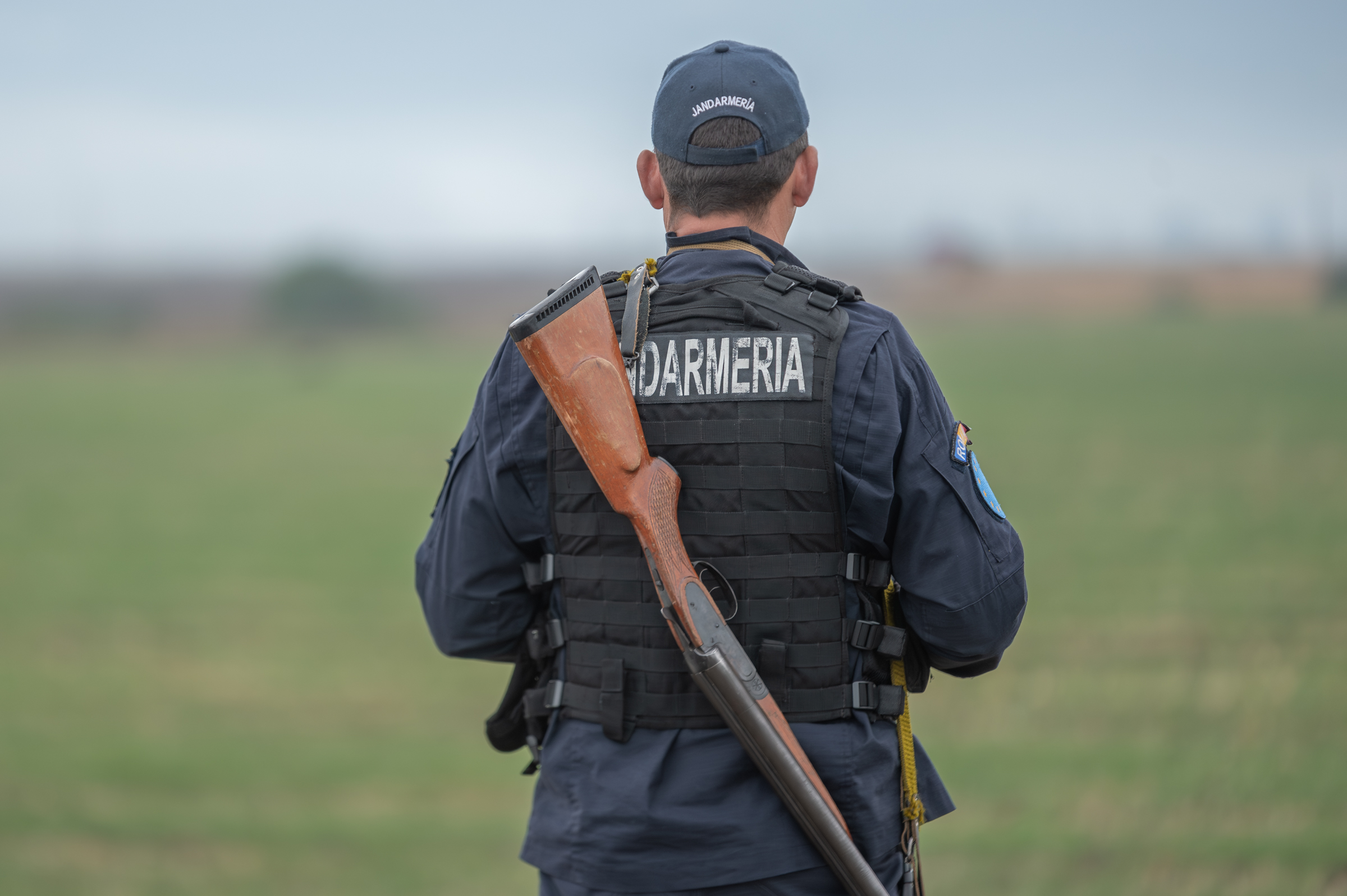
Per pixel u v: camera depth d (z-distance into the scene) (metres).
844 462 6.27
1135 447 73.50
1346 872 14.15
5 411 142.00
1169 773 18.08
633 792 6.26
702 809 6.23
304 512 61.66
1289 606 30.52
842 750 6.34
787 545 6.31
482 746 22.47
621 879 6.25
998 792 17.56
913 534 6.32
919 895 6.84
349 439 105.75
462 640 7.12
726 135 6.61
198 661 30.02
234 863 16.08
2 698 26.14
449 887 15.32
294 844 16.80
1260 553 38.78
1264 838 15.27
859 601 6.44
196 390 182.62
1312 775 17.62
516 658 7.39
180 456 93.19
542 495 6.72
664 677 6.36
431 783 20.06
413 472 79.94
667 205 7.00
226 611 36.69
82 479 78.00
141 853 16.58
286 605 37.59
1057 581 34.97
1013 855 15.07
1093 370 156.12
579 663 6.59
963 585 6.29
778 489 6.29
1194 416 93.44
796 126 6.72
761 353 6.38
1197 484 56.47
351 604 37.78
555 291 6.33
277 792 19.33
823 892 6.33
